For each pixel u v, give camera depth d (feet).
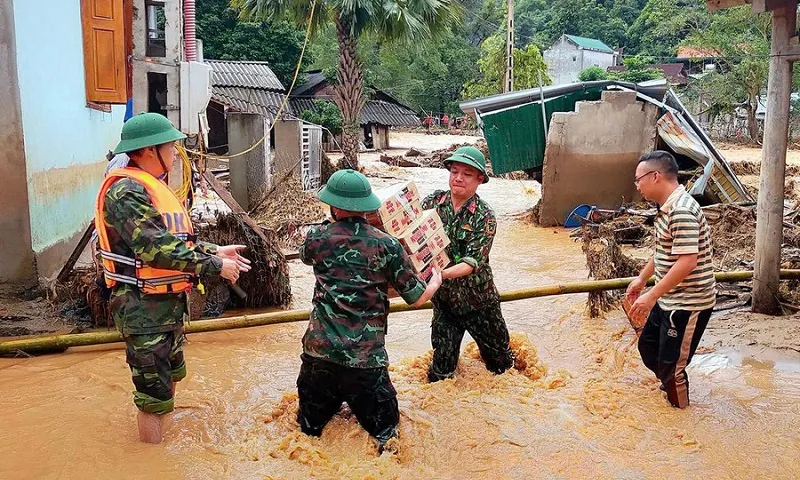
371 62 167.12
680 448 13.08
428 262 14.10
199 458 12.53
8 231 22.45
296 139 51.44
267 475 11.96
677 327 14.23
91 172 30.89
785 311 21.83
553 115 41.27
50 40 25.30
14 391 15.78
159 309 12.58
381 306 12.89
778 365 17.60
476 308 15.66
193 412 14.64
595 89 45.52
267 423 14.02
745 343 19.20
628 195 42.91
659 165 14.19
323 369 12.62
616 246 23.84
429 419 14.11
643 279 15.92
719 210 35.35
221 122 89.30
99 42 28.32
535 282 28.53
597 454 12.81
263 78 101.40
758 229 21.67
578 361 18.49
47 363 17.79
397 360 18.61
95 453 12.62
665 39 197.88
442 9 68.28
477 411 14.47
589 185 42.50
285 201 43.09
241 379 16.80
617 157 42.14
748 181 65.87
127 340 12.64
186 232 12.79
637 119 41.88
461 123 179.63
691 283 14.05
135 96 32.78
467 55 198.90
